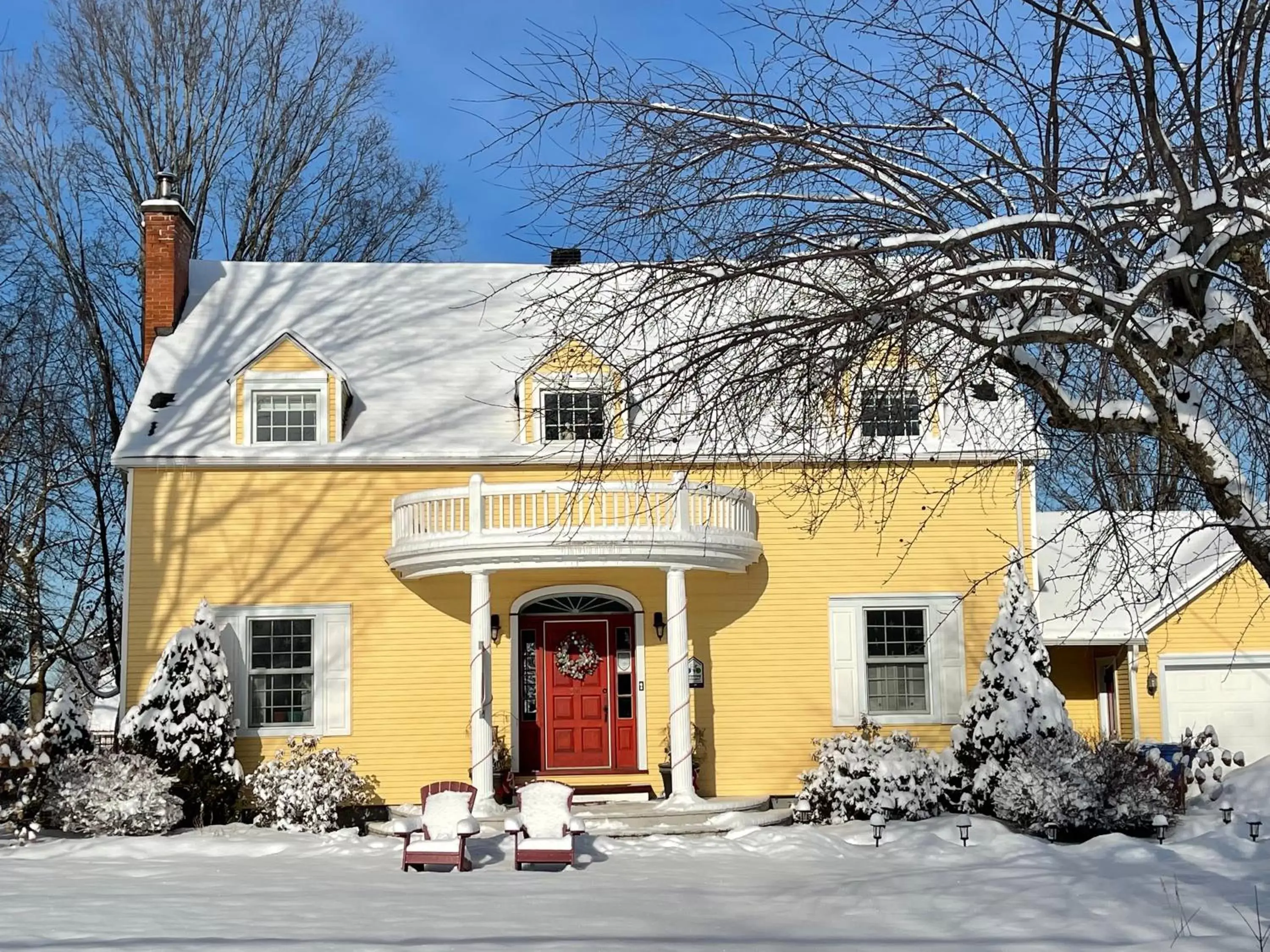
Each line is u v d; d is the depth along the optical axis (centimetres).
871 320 964
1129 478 1022
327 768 2147
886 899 1351
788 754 2286
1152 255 1029
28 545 3023
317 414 2322
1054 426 1002
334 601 2267
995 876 1470
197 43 3397
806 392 903
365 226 3744
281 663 2259
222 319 2562
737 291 1028
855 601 2314
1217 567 2284
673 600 2147
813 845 1809
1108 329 909
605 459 977
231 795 2153
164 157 3394
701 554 2145
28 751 1983
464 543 2106
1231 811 1836
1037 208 1021
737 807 2130
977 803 2045
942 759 2138
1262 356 909
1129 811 1872
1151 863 1560
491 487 2117
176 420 2325
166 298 2525
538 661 2345
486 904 1377
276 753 2238
